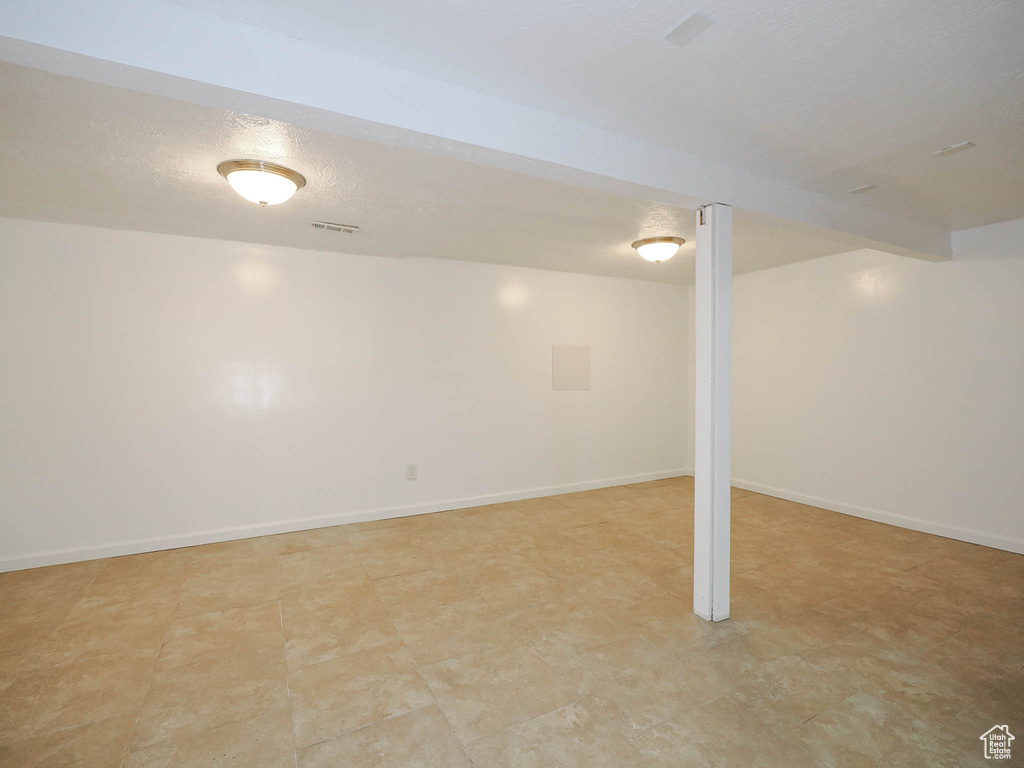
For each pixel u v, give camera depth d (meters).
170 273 3.86
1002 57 1.77
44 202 3.13
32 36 1.31
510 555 3.71
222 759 1.75
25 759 1.74
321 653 2.42
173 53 1.46
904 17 1.55
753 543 3.94
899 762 1.71
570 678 2.21
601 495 5.49
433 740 1.84
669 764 1.72
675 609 2.86
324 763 1.73
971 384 3.90
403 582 3.24
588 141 2.23
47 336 3.53
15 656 2.38
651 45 1.70
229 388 4.04
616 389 5.92
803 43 1.69
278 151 2.40
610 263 5.05
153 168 2.60
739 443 5.78
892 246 3.62
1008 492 3.73
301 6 1.49
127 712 1.99
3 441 3.42
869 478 4.57
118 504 3.72
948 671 2.25
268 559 3.63
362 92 1.74
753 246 4.45
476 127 1.96
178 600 2.98
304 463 4.30
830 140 2.41
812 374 5.02
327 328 4.38
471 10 1.51
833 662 2.32
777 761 1.73
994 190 3.08
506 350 5.20
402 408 4.69
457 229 3.76
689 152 2.54
